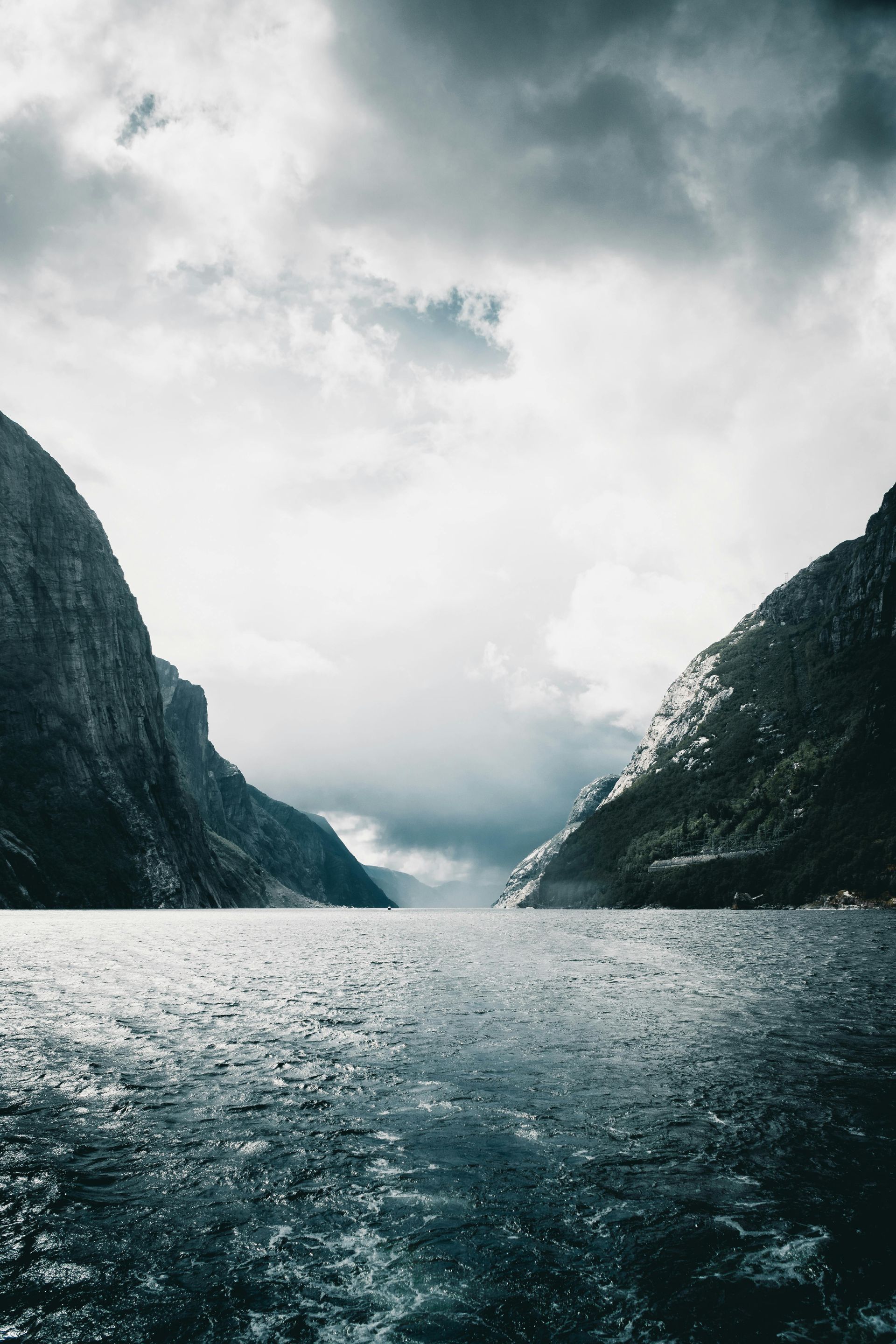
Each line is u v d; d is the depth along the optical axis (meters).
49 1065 22.72
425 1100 19.66
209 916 164.25
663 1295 10.94
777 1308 10.59
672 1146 16.56
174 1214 13.48
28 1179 14.79
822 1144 16.58
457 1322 10.33
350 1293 11.05
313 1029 28.55
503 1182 14.77
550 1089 20.59
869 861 163.12
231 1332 10.13
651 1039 26.61
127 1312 10.55
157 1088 20.58
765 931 91.31
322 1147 16.52
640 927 106.56
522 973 47.53
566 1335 10.03
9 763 164.00
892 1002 34.38
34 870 147.88
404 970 49.72
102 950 61.22
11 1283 11.23
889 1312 10.52
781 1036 27.00
